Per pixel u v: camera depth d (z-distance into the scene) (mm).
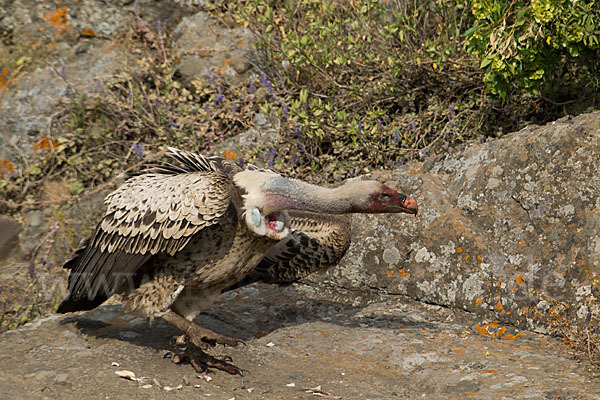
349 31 14391
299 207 8109
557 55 11992
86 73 15180
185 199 7938
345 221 9570
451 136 12875
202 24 15688
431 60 13062
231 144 13586
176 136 13938
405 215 10805
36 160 14109
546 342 9141
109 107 14539
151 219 8078
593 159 9633
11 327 9977
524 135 10727
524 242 9898
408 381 8234
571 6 11133
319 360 8852
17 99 14617
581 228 9422
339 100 13859
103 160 14195
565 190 9727
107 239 8516
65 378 7770
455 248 10297
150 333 9398
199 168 8930
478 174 10766
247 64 15000
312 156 13078
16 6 15844
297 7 14656
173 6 15992
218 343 8172
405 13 13719
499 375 8078
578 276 9188
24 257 12242
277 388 7980
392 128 13203
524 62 11773
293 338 9430
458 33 13297
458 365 8469
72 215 12828
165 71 15047
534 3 11086
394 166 12570
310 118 13414
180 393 7617
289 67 14570
